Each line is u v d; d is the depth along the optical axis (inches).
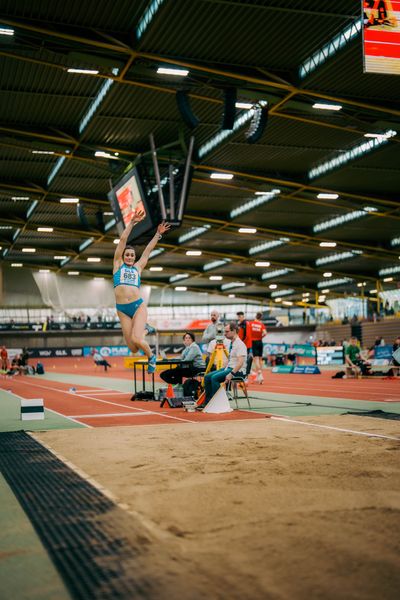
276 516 156.9
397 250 1914.4
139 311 334.3
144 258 344.5
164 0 614.2
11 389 859.4
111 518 158.1
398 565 122.0
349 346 961.5
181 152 1080.8
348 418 368.5
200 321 1950.1
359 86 826.2
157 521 154.6
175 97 844.6
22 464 235.8
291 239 1849.2
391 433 299.4
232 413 418.3
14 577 120.3
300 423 346.9
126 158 1088.2
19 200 1473.9
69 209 1524.4
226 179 1251.8
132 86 827.4
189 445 271.7
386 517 154.9
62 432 325.4
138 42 692.7
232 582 114.8
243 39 707.4
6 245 1958.7
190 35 688.4
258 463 226.2
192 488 188.9
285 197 1374.3
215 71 754.8
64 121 977.5
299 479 198.5
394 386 729.6
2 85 829.2
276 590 110.9
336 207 1515.7
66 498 180.4
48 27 665.0
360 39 666.2
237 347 430.3
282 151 1119.6
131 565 124.6
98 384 928.9
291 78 807.7
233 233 1774.1
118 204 1060.5
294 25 682.2
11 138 1015.0
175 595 109.5
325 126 983.0
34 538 143.9
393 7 426.0
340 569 120.3
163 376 527.5
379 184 1302.9
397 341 932.0
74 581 117.0
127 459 241.1
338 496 176.2
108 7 649.0
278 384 819.4
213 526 149.3
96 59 719.7
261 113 821.2
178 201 952.3
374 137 992.9
